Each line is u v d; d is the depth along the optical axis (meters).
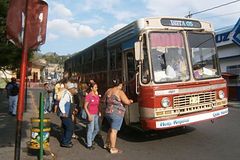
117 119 9.59
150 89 9.80
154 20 10.30
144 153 9.43
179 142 10.61
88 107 10.24
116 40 12.34
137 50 10.05
